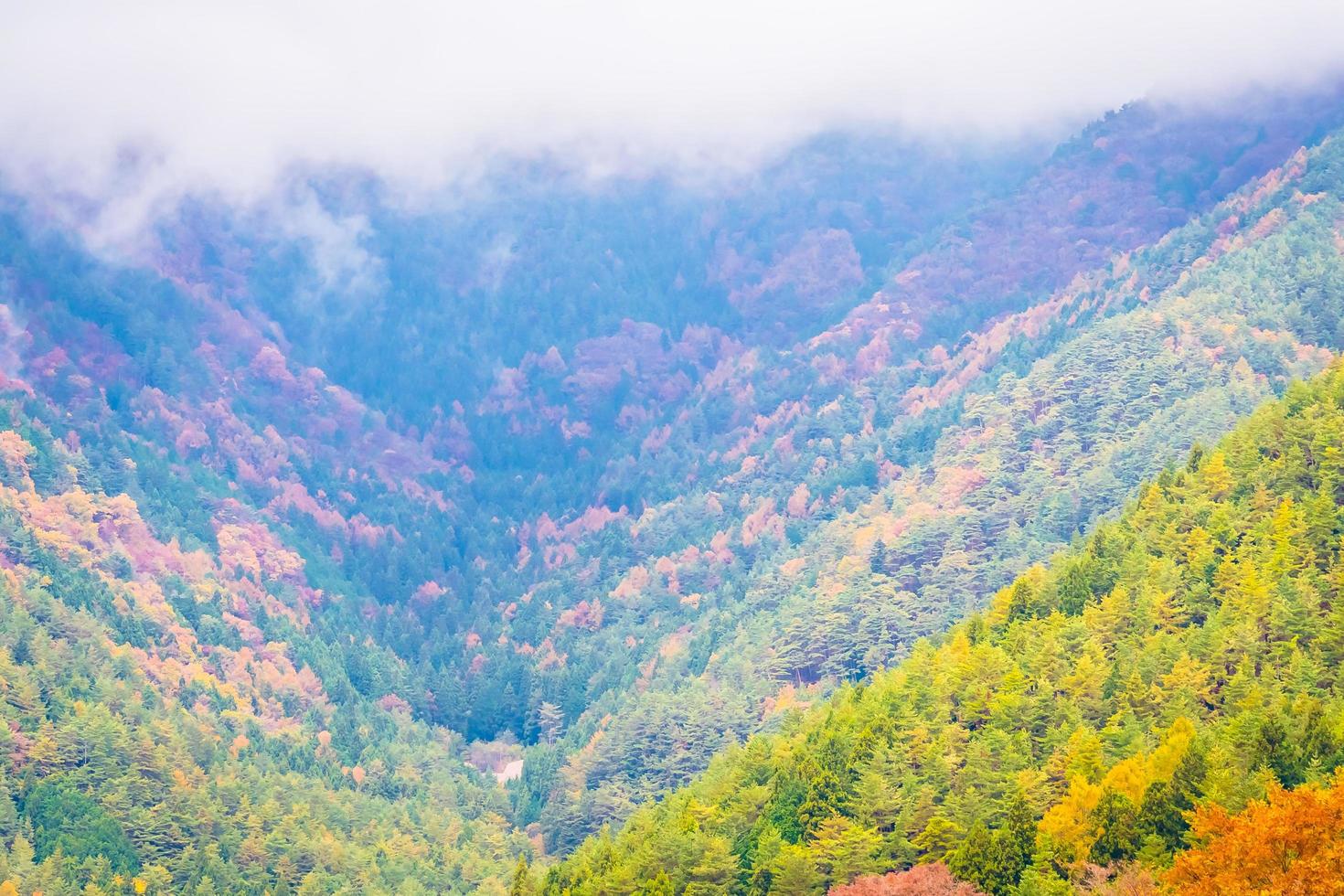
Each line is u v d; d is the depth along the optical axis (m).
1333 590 177.12
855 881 153.38
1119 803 144.00
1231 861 121.12
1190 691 167.38
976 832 149.88
